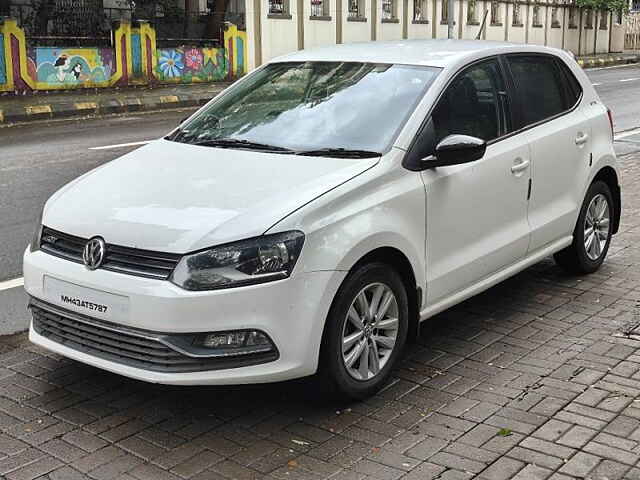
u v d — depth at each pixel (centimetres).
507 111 540
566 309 576
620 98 2080
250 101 539
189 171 452
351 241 409
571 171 595
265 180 429
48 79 1994
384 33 3081
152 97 2003
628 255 702
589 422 411
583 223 622
